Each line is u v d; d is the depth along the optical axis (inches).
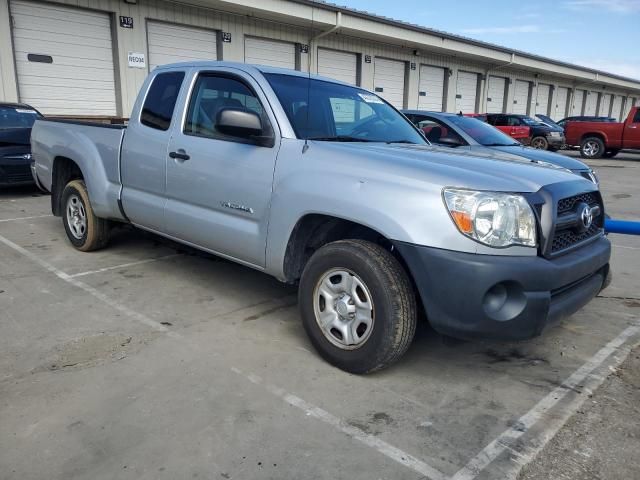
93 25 532.1
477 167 125.8
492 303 113.3
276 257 140.4
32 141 249.4
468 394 122.1
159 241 245.1
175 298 175.2
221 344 142.6
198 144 160.7
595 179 256.2
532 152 274.2
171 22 584.1
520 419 112.5
